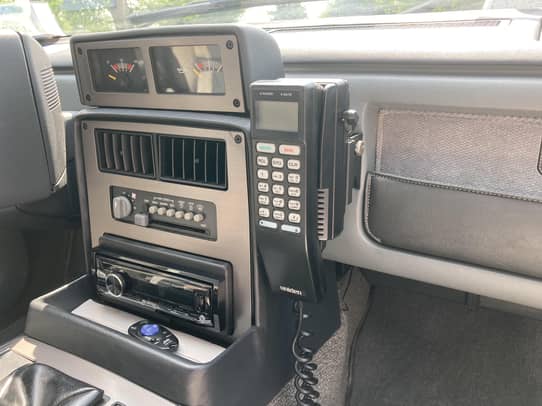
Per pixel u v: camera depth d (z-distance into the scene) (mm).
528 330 1378
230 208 842
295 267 806
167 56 826
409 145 959
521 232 890
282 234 778
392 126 964
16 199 949
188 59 809
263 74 800
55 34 1453
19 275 1292
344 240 1045
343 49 957
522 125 854
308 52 987
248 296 866
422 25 1111
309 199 747
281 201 763
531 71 812
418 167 964
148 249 944
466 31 1030
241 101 790
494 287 954
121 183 956
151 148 894
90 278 1051
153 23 1338
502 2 1094
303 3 1219
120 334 866
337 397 1226
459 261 973
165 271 926
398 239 1003
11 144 909
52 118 980
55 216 1202
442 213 947
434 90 877
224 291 869
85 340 901
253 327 871
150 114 867
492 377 1299
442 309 1448
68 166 1192
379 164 998
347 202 854
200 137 832
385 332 1435
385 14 1171
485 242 925
